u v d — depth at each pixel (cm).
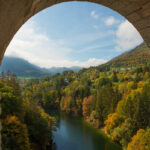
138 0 226
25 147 1759
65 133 3519
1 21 125
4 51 162
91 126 4159
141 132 2323
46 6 213
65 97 7406
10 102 2277
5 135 1606
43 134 2486
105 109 4162
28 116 2805
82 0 255
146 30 281
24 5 142
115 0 249
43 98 8019
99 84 8781
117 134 2897
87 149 2698
